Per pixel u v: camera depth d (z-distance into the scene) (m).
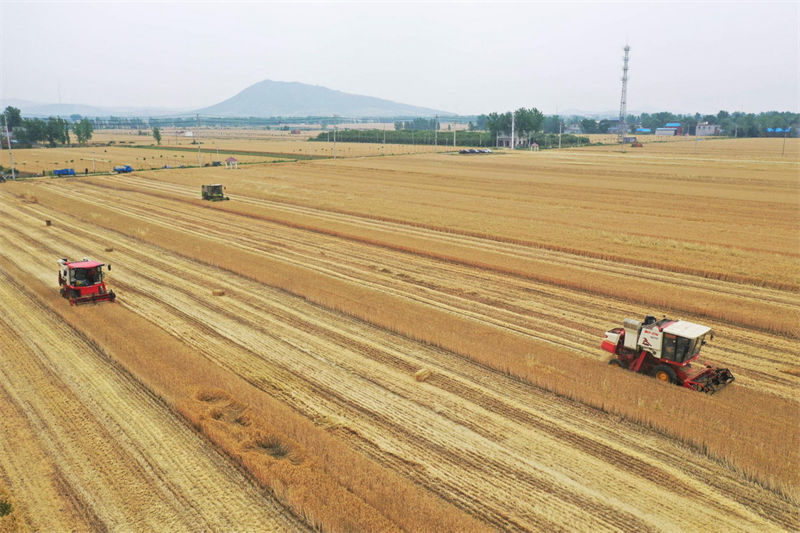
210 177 96.25
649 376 21.41
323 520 13.56
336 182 89.12
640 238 46.12
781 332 26.11
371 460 16.27
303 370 22.17
